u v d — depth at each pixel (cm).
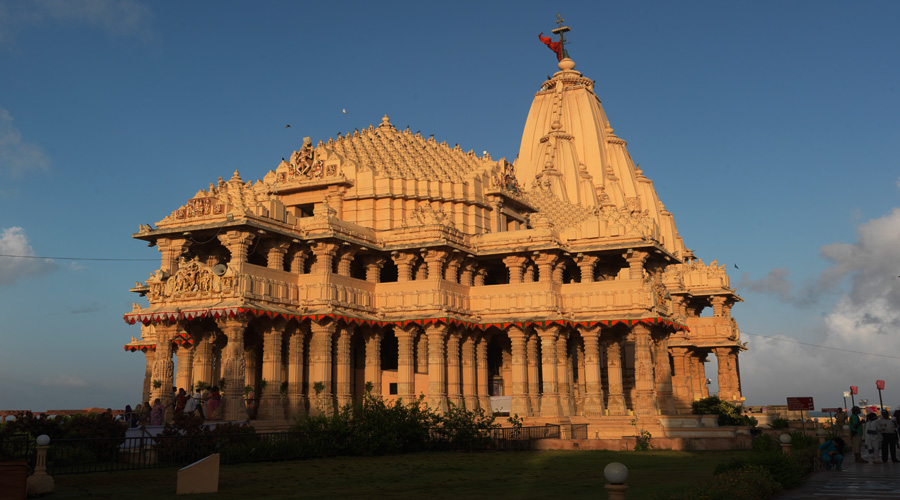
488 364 7050
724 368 8325
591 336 5909
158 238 5522
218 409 4656
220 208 5331
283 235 5578
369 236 6209
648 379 5641
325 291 5369
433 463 3488
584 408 5875
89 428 3519
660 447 4494
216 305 4828
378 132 7838
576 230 6506
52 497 2350
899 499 1953
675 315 6219
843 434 4578
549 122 11481
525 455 3984
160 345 5059
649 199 11906
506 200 7456
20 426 3419
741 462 2516
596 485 2612
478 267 6812
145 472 3000
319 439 3797
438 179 6769
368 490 2514
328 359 5375
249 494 2419
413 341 5891
